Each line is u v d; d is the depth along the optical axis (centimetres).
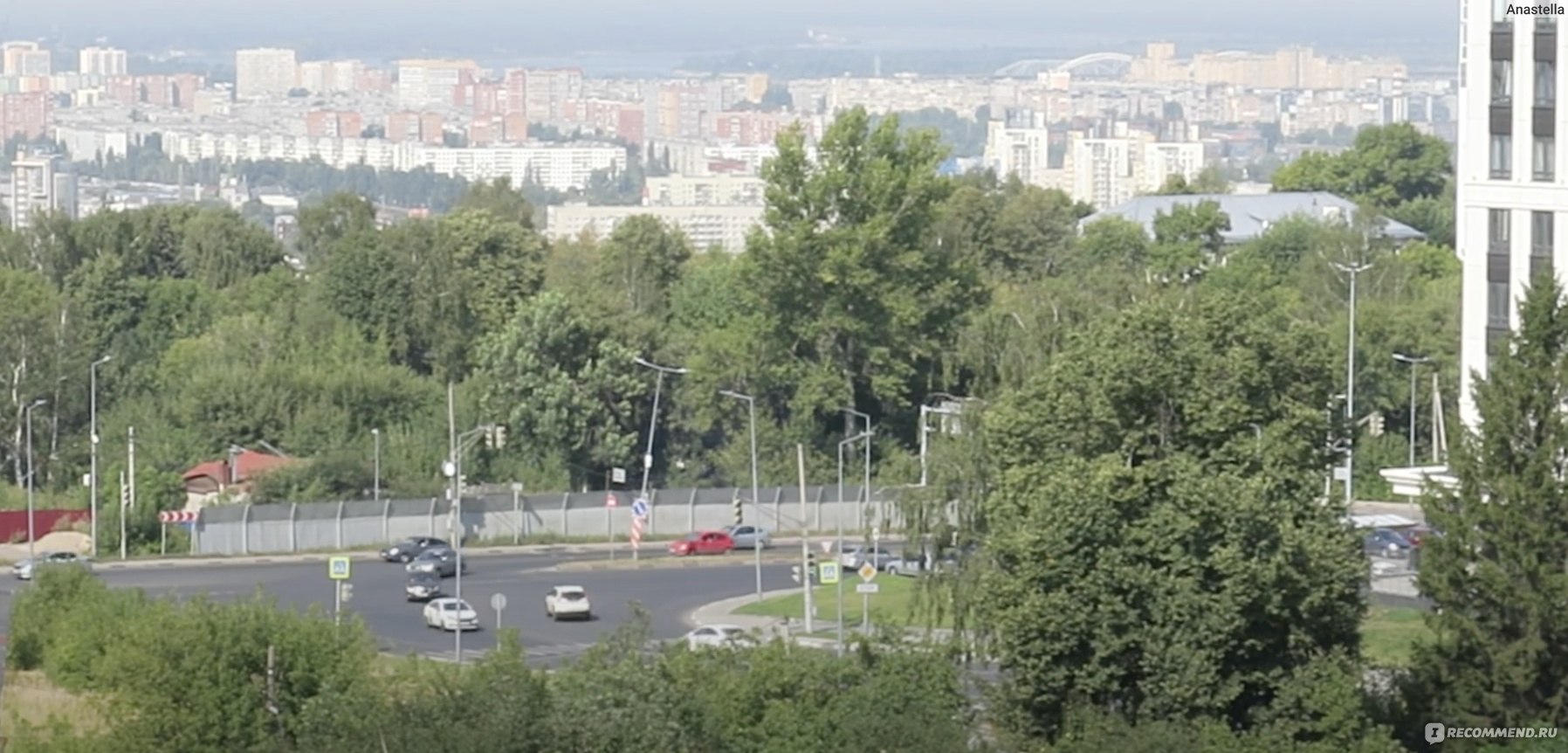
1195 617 9231
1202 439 9975
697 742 9031
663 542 19975
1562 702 10106
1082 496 9400
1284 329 10600
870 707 9194
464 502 19888
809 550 18588
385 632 14850
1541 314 10769
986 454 11669
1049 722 9562
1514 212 14662
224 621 10412
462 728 8712
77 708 11331
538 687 9119
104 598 12525
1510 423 10519
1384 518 18262
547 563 18512
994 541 9919
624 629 9806
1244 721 9444
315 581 17350
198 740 10062
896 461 13050
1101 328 10438
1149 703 9262
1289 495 9856
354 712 9100
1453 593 10400
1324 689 9219
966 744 9075
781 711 9175
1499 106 14712
